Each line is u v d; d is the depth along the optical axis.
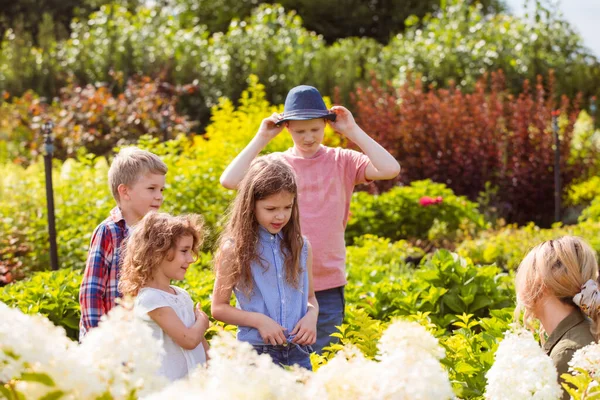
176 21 18.47
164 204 7.29
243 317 2.78
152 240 2.62
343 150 3.75
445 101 12.10
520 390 1.68
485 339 3.18
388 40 24.17
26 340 1.16
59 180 8.34
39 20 22.38
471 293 4.50
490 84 15.17
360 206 9.30
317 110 3.58
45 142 6.19
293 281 2.89
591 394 1.75
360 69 16.42
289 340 2.82
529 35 16.55
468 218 9.38
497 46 16.02
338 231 3.62
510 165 11.71
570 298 2.57
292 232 2.91
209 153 9.77
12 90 15.45
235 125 10.91
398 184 11.51
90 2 23.38
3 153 12.85
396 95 14.05
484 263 7.34
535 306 2.63
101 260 2.89
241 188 2.87
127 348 1.25
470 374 2.71
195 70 15.42
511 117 12.12
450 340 3.11
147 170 3.06
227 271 2.83
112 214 3.03
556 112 11.27
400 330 1.49
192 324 2.70
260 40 16.16
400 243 7.88
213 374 1.31
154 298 2.59
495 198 11.57
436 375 1.34
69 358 1.19
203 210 7.35
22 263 6.96
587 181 12.38
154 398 1.17
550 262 2.56
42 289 4.27
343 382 1.34
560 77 16.06
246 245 2.83
